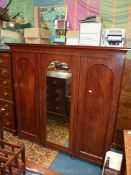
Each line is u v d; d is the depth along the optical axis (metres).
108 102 1.76
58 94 2.02
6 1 2.61
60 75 1.92
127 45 2.08
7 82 2.37
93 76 1.75
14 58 2.15
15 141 2.47
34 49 1.96
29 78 2.13
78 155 2.11
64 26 2.18
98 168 2.03
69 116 2.01
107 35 1.92
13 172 1.56
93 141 1.97
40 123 2.25
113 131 1.82
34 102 2.20
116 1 2.01
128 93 2.10
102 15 2.12
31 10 2.48
